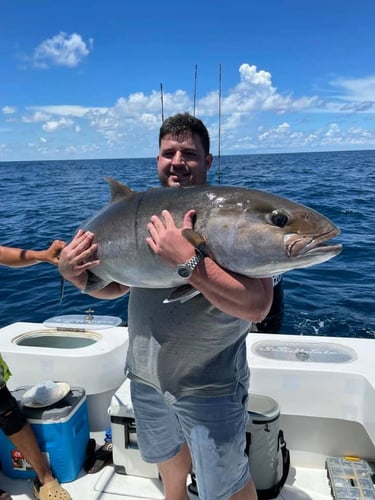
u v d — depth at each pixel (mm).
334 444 1761
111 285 1434
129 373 1361
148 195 1175
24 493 1676
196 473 1205
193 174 1261
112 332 2156
